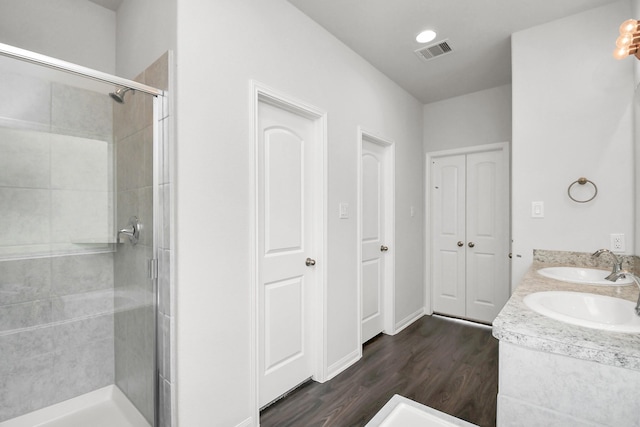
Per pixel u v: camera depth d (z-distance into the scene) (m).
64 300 1.66
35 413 1.59
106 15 1.99
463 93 3.50
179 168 1.43
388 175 3.16
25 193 1.50
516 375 0.99
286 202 2.07
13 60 1.30
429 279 3.79
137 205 1.58
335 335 2.35
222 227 1.59
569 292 1.44
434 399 2.00
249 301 1.72
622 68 2.02
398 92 3.27
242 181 1.69
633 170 1.99
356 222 2.59
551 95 2.24
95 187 1.59
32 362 1.58
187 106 1.45
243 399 1.68
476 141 3.47
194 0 1.48
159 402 1.52
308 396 2.05
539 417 0.95
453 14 2.14
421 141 3.76
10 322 1.53
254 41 1.76
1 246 1.48
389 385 2.18
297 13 2.05
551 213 2.24
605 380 0.85
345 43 2.48
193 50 1.48
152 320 1.53
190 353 1.47
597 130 2.09
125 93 1.49
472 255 3.57
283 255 2.05
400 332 3.20
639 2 1.82
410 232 3.52
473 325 3.41
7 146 1.42
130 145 1.53
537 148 2.29
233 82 1.65
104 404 1.78
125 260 1.69
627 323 1.10
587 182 2.12
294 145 2.13
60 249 1.62
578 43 2.14
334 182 2.36
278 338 2.01
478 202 3.53
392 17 2.16
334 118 2.36
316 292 2.25
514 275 2.37
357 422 1.78
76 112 1.49
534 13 2.14
